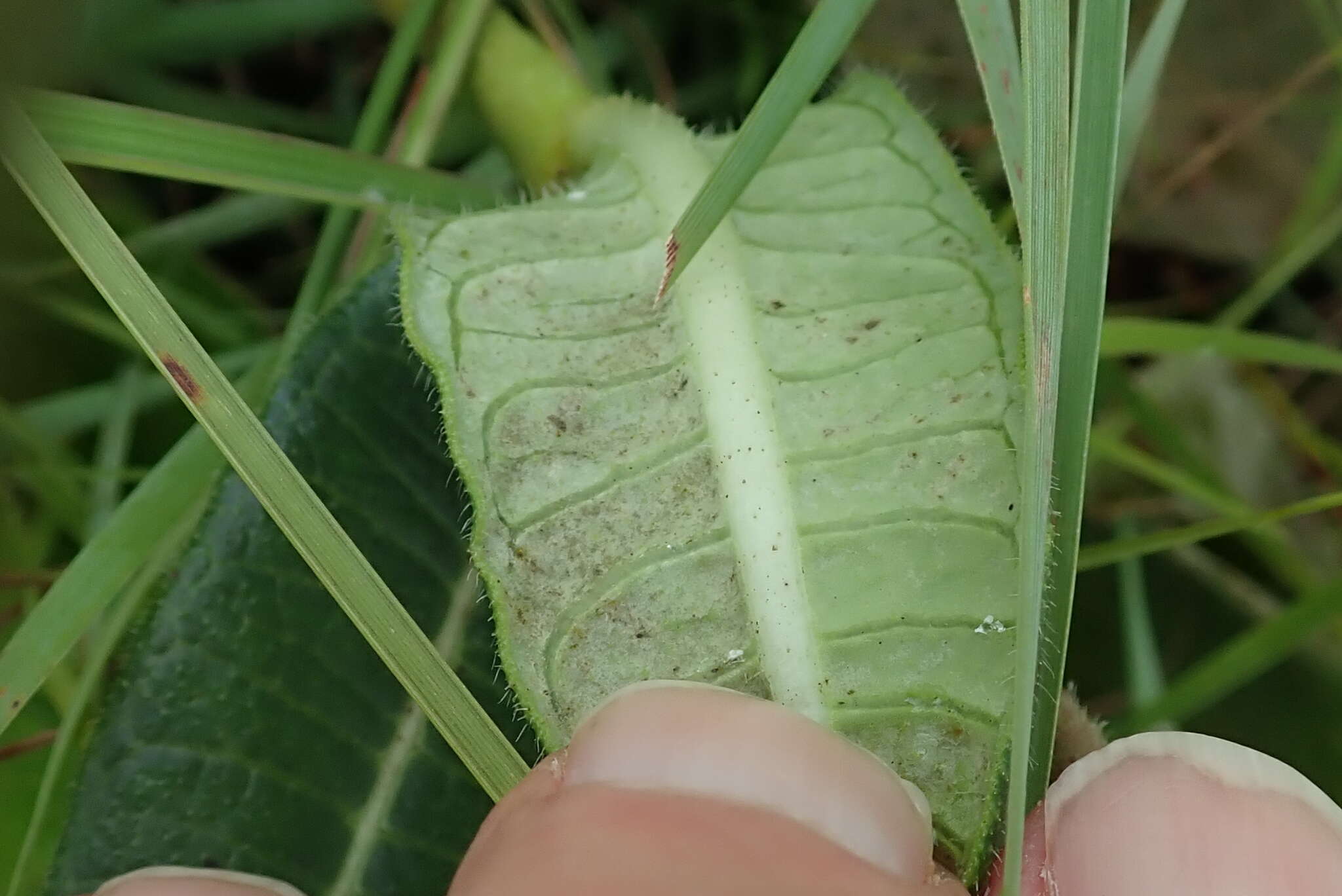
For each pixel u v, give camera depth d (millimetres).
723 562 146
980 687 145
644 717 143
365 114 167
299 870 154
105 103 155
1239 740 178
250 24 180
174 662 153
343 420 156
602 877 139
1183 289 193
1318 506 161
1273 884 146
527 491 147
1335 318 190
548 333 150
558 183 161
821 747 142
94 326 173
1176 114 190
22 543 171
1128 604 172
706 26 188
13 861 163
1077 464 144
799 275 151
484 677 157
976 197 152
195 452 159
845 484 147
